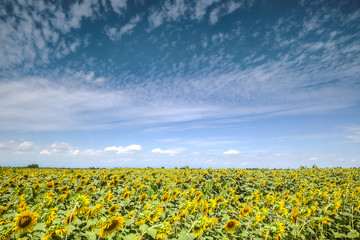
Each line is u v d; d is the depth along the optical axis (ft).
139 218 16.38
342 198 29.66
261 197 34.91
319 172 75.25
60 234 14.03
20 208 19.17
